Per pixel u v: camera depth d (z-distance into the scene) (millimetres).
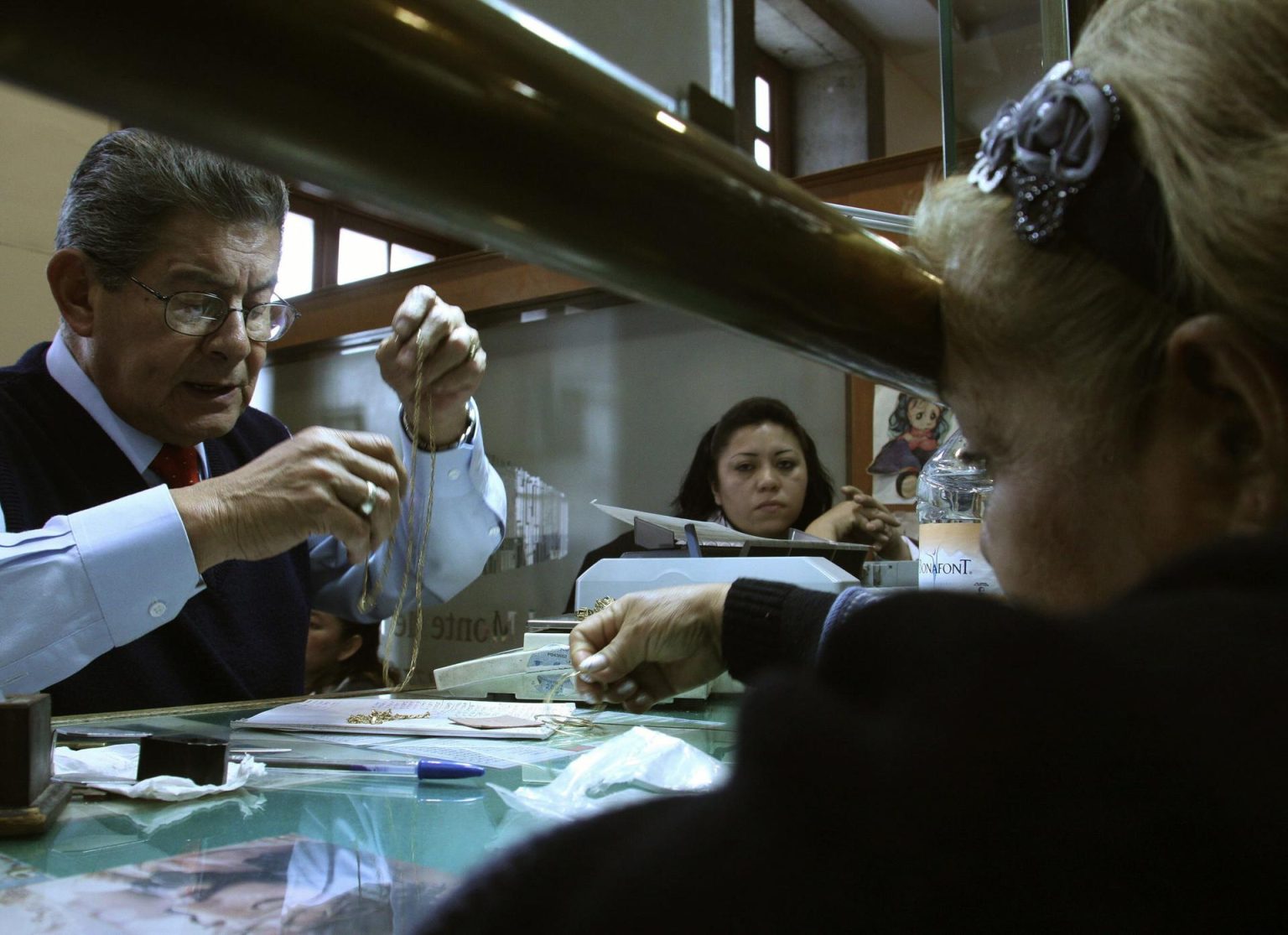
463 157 176
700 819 174
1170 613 185
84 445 1279
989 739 156
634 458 2916
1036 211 287
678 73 302
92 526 996
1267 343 242
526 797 592
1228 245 241
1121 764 155
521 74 177
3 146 2023
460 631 3203
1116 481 287
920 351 321
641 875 167
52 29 131
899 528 2035
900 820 154
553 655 1068
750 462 2148
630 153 199
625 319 2934
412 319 1255
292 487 1055
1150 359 271
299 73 152
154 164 1188
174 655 1278
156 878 428
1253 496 255
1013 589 321
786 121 2910
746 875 160
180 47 141
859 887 154
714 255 232
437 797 598
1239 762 155
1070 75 291
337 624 2031
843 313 285
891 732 165
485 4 178
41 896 400
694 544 1181
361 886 421
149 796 572
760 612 735
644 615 804
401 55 159
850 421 2432
